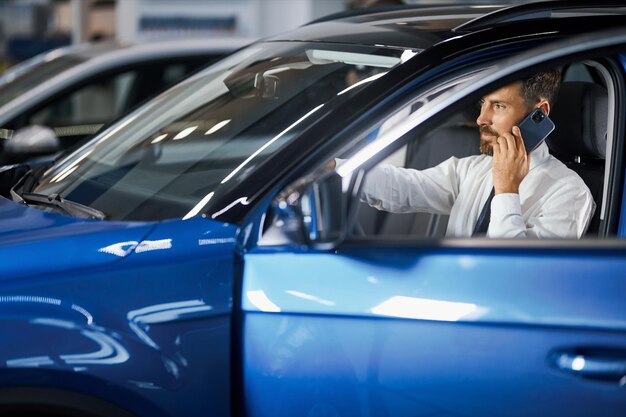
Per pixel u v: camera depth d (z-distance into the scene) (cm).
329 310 244
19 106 680
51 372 237
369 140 266
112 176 307
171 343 244
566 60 255
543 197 306
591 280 241
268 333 247
